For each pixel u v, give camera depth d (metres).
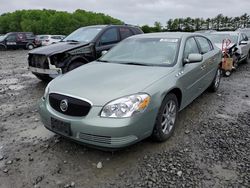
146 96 2.94
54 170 2.90
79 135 2.87
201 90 4.88
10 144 3.52
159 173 2.83
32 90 6.50
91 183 2.68
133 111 2.78
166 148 3.35
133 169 2.90
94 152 3.26
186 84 3.92
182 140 3.57
